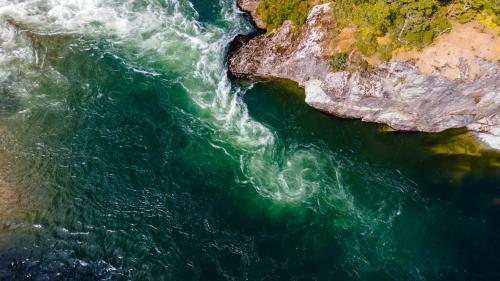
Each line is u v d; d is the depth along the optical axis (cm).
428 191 2588
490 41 2644
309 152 2694
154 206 2323
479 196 2584
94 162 2453
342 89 2752
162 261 2122
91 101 2744
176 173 2481
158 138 2627
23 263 2042
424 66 2606
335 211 2431
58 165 2411
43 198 2270
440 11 2717
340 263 2222
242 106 2869
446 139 2805
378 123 2862
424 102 2695
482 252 2344
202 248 2194
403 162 2705
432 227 2427
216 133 2703
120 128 2638
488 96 2659
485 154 2753
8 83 2761
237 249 2212
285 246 2256
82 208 2259
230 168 2547
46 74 2847
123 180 2405
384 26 2691
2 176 2325
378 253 2288
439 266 2272
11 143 2470
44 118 2611
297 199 2458
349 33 2823
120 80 2888
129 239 2177
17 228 2148
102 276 2039
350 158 2692
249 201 2417
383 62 2681
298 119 2855
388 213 2462
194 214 2323
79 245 2128
